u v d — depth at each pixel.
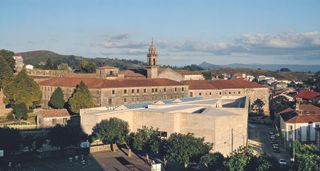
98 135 138.62
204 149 112.62
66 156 136.75
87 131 147.25
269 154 140.75
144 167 120.94
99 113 148.75
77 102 193.00
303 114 160.62
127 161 128.62
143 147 126.56
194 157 110.31
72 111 193.38
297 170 90.56
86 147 141.75
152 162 120.06
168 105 161.62
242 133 140.38
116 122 137.50
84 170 117.81
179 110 146.25
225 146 132.12
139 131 131.62
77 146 144.50
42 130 162.00
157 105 159.38
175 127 133.00
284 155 139.50
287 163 117.06
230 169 96.19
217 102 176.12
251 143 161.62
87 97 195.88
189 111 148.88
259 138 174.00
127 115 143.25
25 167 121.56
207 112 136.00
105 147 145.62
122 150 144.75
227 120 132.25
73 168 120.19
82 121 148.12
